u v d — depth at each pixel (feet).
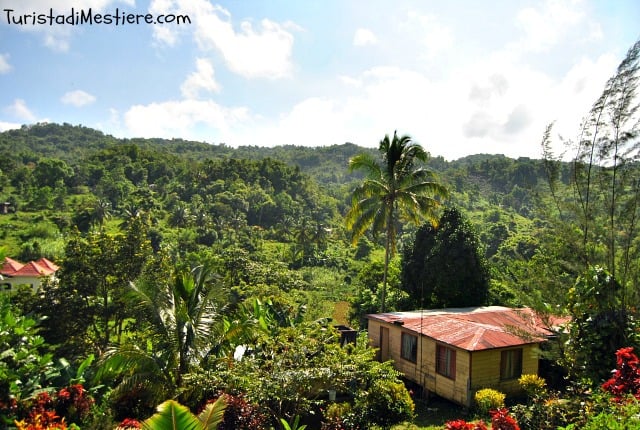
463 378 50.31
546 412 32.55
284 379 36.52
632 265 32.94
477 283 79.56
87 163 399.65
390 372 44.34
